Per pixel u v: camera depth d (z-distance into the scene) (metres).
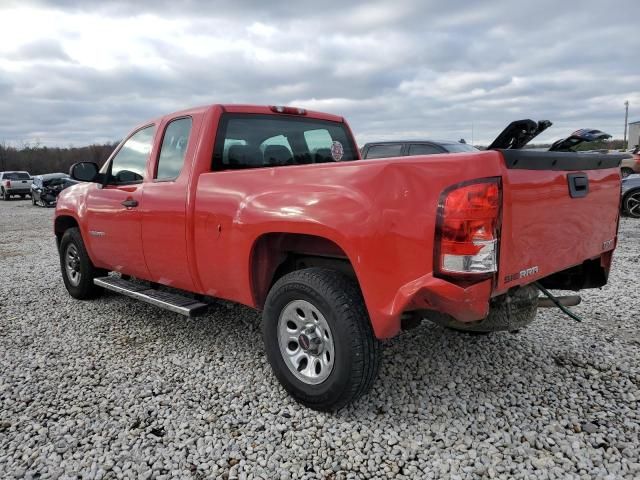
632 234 9.34
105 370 3.65
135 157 4.47
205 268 3.61
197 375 3.52
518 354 3.69
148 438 2.74
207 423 2.89
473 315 2.45
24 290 6.18
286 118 4.29
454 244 2.34
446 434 2.70
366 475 2.40
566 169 2.87
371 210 2.55
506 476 2.35
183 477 2.42
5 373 3.63
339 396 2.78
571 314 3.04
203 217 3.51
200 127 3.73
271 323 3.09
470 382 3.27
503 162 2.41
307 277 2.87
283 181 3.02
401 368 3.49
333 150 4.55
